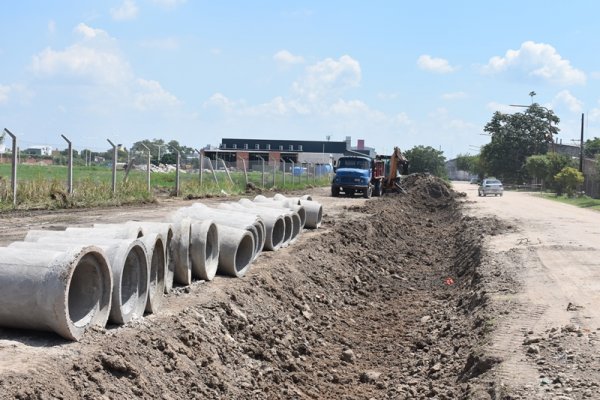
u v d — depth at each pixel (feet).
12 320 25.93
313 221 74.38
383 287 62.44
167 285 37.09
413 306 55.26
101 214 69.77
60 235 33.55
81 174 105.60
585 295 44.60
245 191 129.29
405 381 35.47
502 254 63.46
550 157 270.05
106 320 28.50
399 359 40.19
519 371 29.27
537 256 62.34
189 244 39.75
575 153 392.27
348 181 142.41
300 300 48.11
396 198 151.43
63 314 25.39
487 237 77.97
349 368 38.65
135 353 27.35
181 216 44.11
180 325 32.19
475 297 46.85
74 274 28.17
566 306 41.27
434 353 38.78
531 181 344.69
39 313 25.44
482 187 205.26
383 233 89.97
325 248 64.34
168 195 102.58
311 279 53.93
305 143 407.64
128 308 30.60
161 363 28.19
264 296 43.32
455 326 42.93
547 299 43.34
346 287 57.72
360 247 74.95
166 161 164.35
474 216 112.98
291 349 38.75
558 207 146.51
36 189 76.89
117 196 85.66
